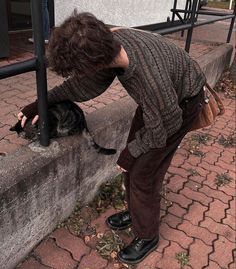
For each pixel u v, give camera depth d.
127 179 2.34
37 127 2.30
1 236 2.04
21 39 5.64
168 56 1.75
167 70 1.71
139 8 8.45
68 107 2.39
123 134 3.08
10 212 2.04
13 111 3.20
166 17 9.80
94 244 2.54
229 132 4.66
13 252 2.21
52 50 1.50
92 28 1.43
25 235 2.26
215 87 6.11
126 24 8.12
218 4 23.17
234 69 6.30
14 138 2.68
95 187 2.92
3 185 1.94
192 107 1.98
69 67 1.50
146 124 1.76
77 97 2.17
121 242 2.57
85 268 2.35
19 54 4.80
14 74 1.93
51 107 2.33
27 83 3.94
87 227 2.67
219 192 3.34
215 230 2.85
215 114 2.22
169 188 3.29
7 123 2.95
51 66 1.55
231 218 3.01
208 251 2.62
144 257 2.46
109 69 1.84
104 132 2.75
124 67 1.64
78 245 2.51
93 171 2.79
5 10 4.29
